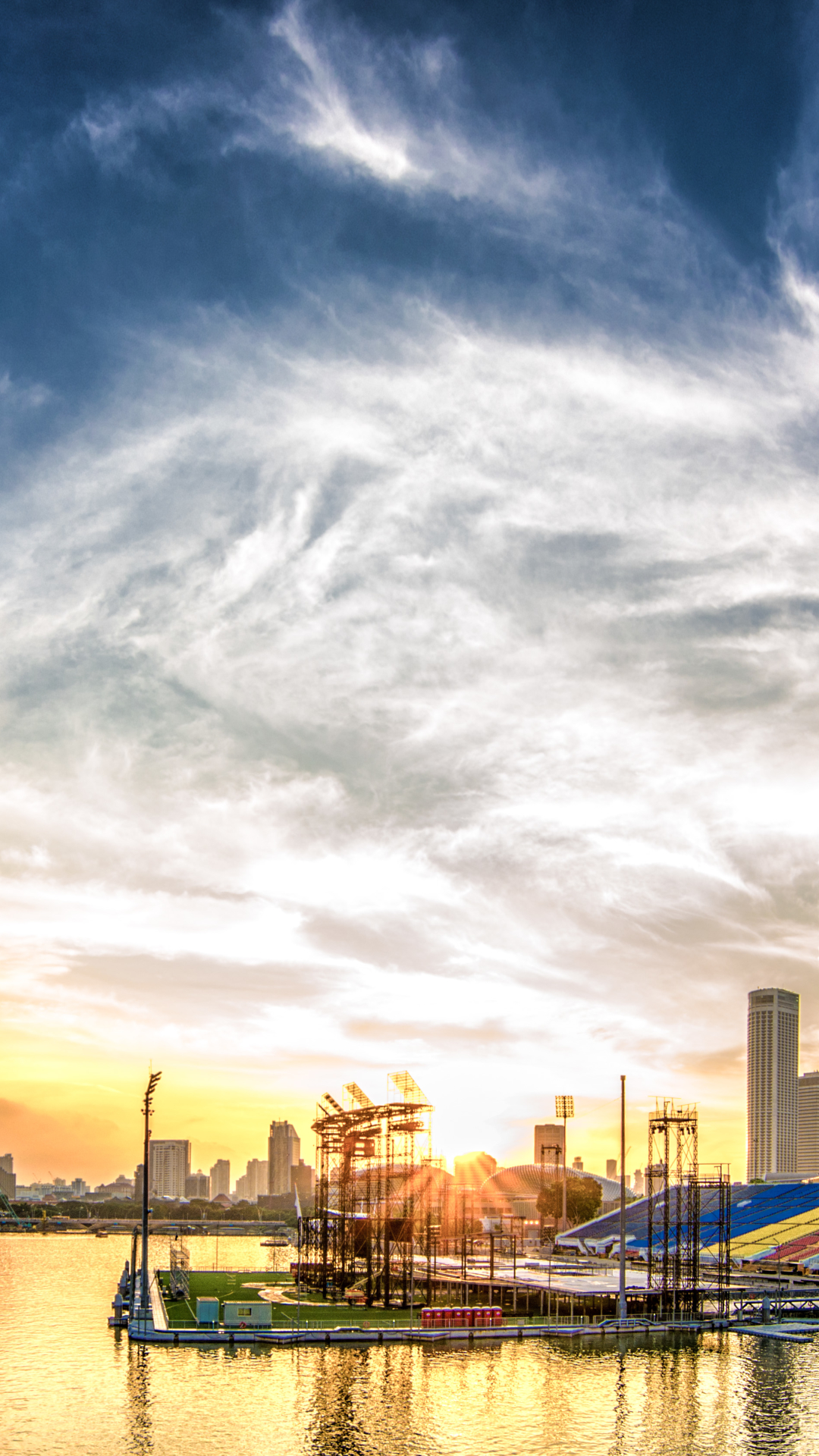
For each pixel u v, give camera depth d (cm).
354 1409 9194
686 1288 14938
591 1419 9131
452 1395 9731
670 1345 12394
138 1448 8081
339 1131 16700
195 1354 11288
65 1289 18862
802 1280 17462
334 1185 17500
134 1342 11862
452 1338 12250
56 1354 11356
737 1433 8806
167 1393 9619
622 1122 13988
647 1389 10206
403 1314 13662
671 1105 15525
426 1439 8431
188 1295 15312
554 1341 12412
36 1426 8612
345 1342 11938
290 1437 8388
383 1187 16288
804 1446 8481
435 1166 16225
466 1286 15662
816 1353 12044
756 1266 18950
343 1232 15962
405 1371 10612
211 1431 8494
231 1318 12375
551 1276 17312
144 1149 13162
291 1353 11344
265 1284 17125
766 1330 13438
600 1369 11025
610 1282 16650
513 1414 9194
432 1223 18388
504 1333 12519
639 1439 8600
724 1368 11181
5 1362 10944
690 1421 9119
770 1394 10100
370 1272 14588
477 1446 8312
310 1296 15400
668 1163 15425
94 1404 9238
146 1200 13038
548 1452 8238
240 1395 9575
